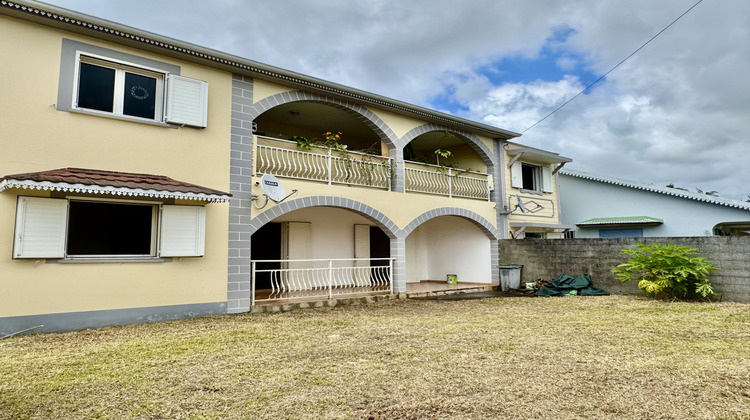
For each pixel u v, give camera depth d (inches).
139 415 140.9
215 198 306.8
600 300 419.8
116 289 295.1
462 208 531.2
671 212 698.8
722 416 137.9
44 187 250.1
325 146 430.3
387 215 452.4
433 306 398.3
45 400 154.1
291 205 383.6
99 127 297.6
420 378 177.6
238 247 351.6
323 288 493.4
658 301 400.2
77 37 295.9
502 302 424.8
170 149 323.9
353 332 274.2
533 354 216.5
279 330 280.7
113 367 195.0
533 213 632.4
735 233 829.2
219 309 338.3
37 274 269.4
